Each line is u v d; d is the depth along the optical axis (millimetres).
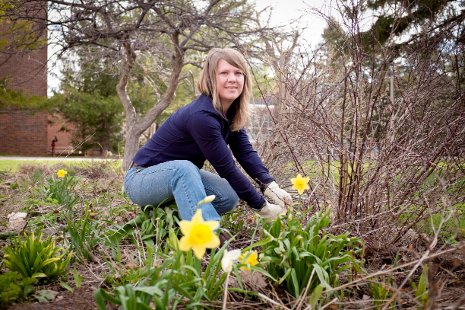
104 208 4035
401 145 2564
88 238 2656
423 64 2635
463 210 2656
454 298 1866
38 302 1920
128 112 9562
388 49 2697
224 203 3012
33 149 25297
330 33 3074
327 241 2059
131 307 1458
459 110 2494
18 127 25078
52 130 29641
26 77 14727
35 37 9523
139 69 12367
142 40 8711
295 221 2227
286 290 2035
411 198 2559
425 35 2719
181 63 9297
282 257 1999
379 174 2566
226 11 8992
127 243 2885
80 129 25172
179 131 2775
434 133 2486
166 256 1977
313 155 3002
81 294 2021
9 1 8352
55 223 3332
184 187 2598
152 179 2762
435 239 1734
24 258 2135
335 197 2754
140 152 2998
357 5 2576
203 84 2752
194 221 1430
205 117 2619
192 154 2844
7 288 1893
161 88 17375
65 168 7859
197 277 1718
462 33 2680
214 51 2770
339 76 3025
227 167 2615
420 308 1675
